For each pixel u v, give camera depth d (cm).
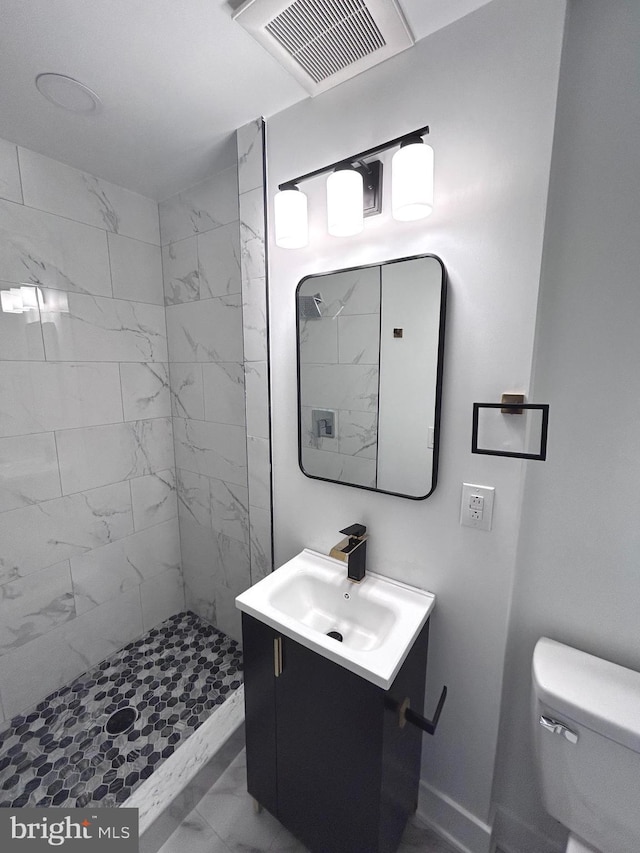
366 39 88
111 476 174
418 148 81
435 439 100
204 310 171
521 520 97
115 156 142
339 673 89
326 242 113
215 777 132
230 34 88
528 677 103
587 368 87
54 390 151
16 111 116
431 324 96
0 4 80
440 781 116
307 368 123
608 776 79
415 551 110
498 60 81
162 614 204
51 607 158
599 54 77
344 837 98
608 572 90
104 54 94
